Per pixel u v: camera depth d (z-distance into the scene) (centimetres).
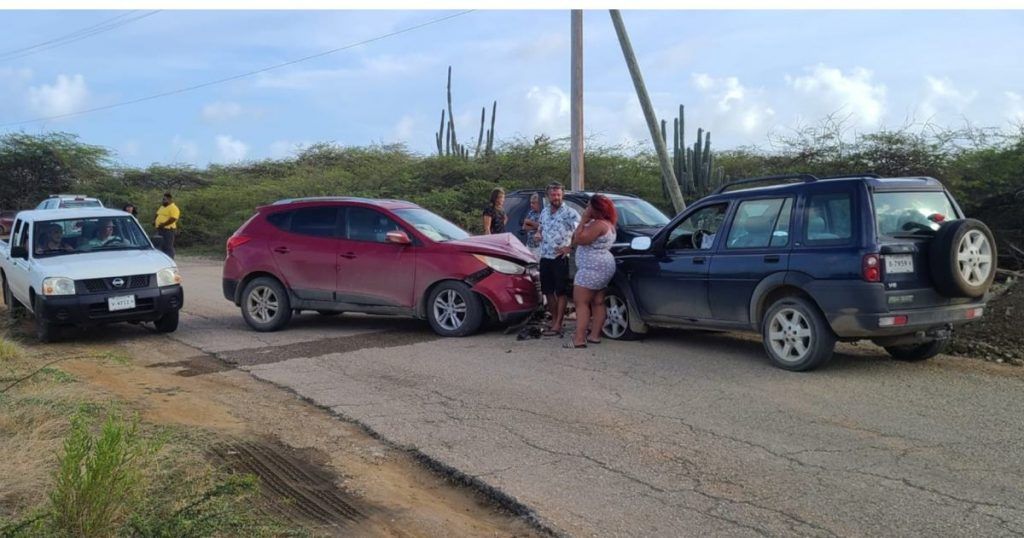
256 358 914
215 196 3059
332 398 724
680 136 1912
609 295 955
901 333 738
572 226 968
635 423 629
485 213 1240
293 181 3050
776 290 794
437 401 706
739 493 490
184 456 545
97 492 423
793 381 740
